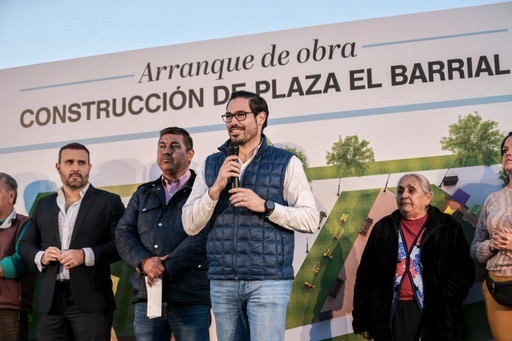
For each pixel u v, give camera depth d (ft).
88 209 14.65
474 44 15.21
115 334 16.21
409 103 15.29
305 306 15.11
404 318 12.71
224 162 10.08
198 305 12.80
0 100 17.89
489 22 15.23
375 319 12.97
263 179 10.30
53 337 13.99
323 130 15.65
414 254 13.01
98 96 17.26
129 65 17.19
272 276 9.83
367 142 15.38
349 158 15.40
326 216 15.33
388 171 15.16
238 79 16.38
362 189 15.25
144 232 13.30
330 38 15.97
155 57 17.03
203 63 16.69
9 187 15.87
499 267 12.53
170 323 12.84
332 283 15.08
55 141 17.37
